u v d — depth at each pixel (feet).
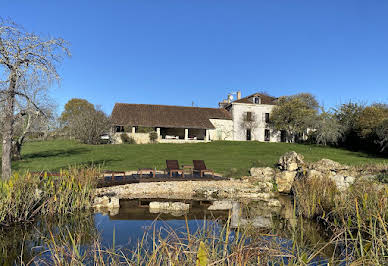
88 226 17.94
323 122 95.30
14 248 13.89
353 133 88.33
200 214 22.39
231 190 32.07
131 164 51.57
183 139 104.99
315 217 19.99
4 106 29.12
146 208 24.43
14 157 51.24
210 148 82.58
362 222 13.09
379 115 83.05
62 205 21.03
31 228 17.31
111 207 24.49
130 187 33.40
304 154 69.15
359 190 18.21
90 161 52.65
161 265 6.77
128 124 95.86
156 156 64.23
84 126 89.15
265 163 52.16
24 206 19.02
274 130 120.98
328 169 35.47
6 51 27.35
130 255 10.08
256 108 119.85
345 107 97.25
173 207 24.39
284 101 119.55
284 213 22.90
